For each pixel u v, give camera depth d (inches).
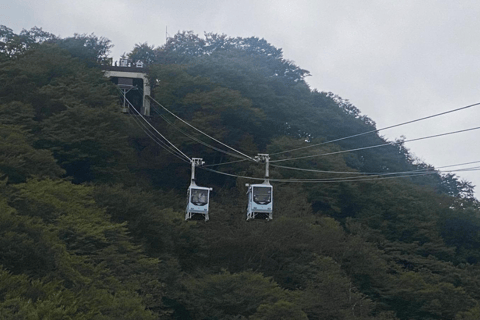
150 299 1503.4
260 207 1380.4
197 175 2711.6
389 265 2149.4
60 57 2701.8
